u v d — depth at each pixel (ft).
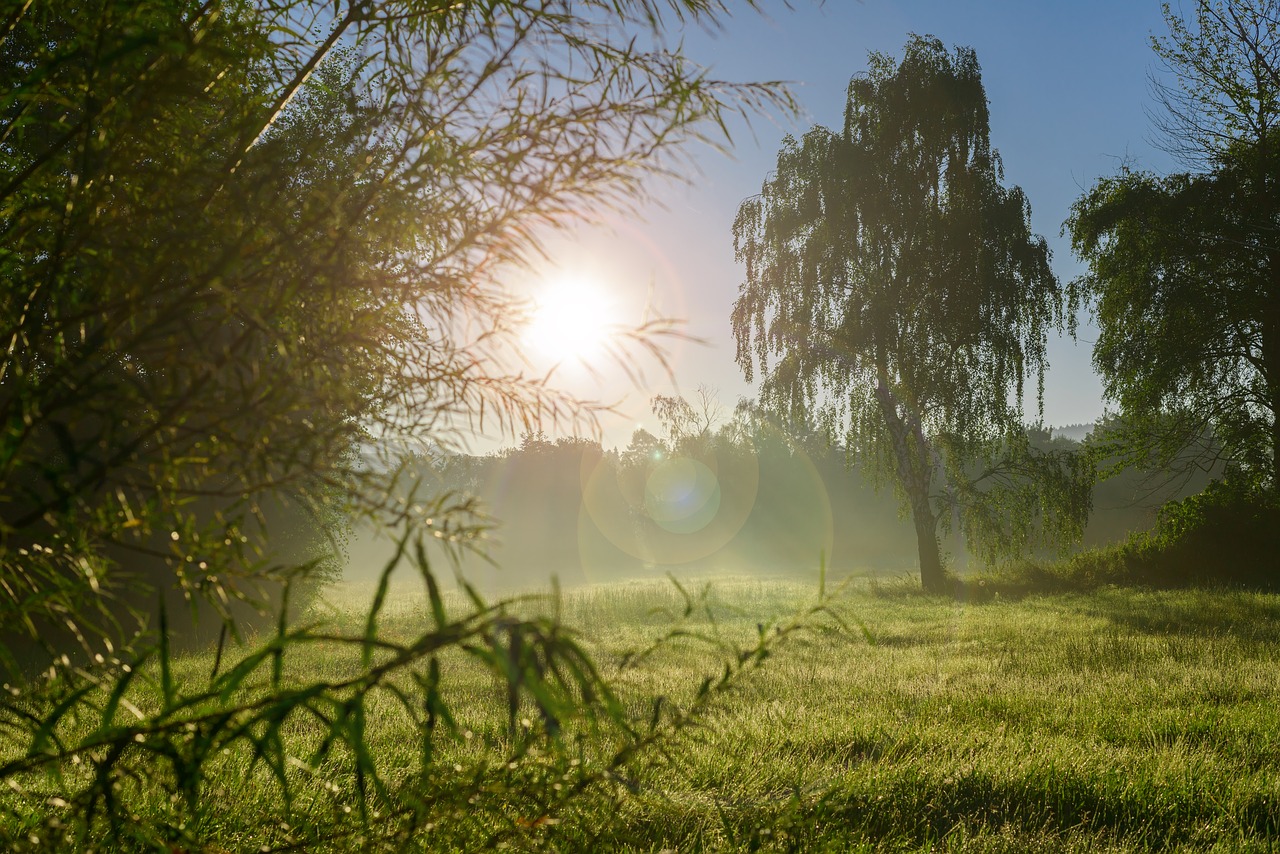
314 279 4.17
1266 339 79.20
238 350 4.06
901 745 19.84
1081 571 81.25
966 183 75.97
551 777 4.83
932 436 78.13
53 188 4.54
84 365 3.80
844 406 80.07
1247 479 79.87
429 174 4.51
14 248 4.23
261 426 3.72
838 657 37.86
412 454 4.42
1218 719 23.63
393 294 4.59
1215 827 14.88
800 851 7.41
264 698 3.34
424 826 4.83
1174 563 77.77
